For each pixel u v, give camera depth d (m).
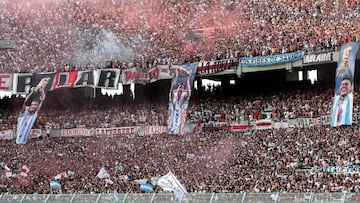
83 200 51.03
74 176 56.81
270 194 45.47
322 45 53.66
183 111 57.84
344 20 55.72
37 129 64.31
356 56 51.69
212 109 60.66
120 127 62.66
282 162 50.84
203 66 58.88
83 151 61.22
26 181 57.19
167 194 48.44
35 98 62.84
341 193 43.12
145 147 59.31
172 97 58.78
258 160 52.41
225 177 51.28
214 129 59.12
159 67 60.56
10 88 63.75
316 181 47.16
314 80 59.91
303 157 50.38
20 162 61.09
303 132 54.00
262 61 56.78
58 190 54.69
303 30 56.75
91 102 66.56
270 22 59.66
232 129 58.41
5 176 57.84
